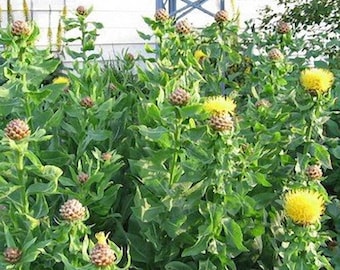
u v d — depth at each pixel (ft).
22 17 19.77
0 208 6.66
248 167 7.22
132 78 10.64
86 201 6.89
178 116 6.60
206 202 6.63
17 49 7.29
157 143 7.27
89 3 20.39
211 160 6.44
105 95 9.07
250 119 8.45
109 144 7.97
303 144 8.32
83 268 5.41
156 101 7.57
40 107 8.22
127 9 20.88
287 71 9.66
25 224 6.10
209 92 10.14
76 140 7.98
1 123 7.77
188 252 6.57
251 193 7.84
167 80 8.05
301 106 7.97
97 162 7.18
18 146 5.82
